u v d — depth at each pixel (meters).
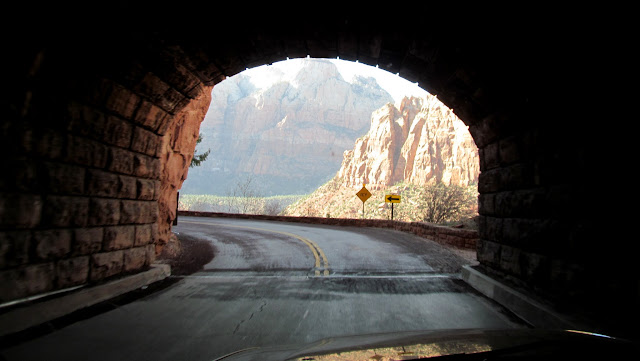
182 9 4.88
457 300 5.49
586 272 3.89
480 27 4.82
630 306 3.34
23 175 4.09
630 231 3.39
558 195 4.43
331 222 26.62
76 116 4.84
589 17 3.49
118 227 5.91
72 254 4.87
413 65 6.61
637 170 3.32
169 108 6.70
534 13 4.00
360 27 5.78
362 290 6.16
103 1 4.11
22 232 4.09
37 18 3.78
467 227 17.48
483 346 1.58
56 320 4.23
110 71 5.07
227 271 8.05
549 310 4.19
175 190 10.30
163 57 5.56
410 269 8.31
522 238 5.23
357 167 170.25
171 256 10.19
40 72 4.15
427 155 141.25
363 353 1.62
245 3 5.12
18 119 4.02
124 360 3.15
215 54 6.12
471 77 5.93
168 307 5.00
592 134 3.87
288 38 6.14
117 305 5.05
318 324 4.26
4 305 3.87
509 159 5.86
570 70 4.12
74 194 4.89
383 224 22.92
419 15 5.16
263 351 2.26
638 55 3.21
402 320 4.45
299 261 9.48
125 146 6.00
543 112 4.79
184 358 3.20
